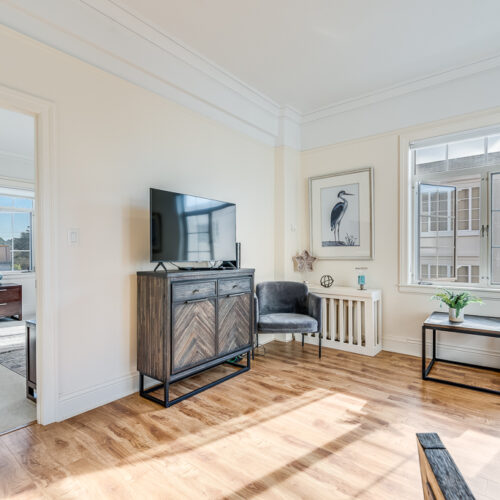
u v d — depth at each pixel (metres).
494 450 1.81
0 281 5.32
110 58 2.39
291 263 4.12
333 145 3.99
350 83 3.33
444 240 3.37
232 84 3.25
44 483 1.56
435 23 2.44
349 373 2.94
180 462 1.72
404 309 3.51
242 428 2.04
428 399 2.42
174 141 2.89
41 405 2.06
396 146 3.54
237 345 2.92
